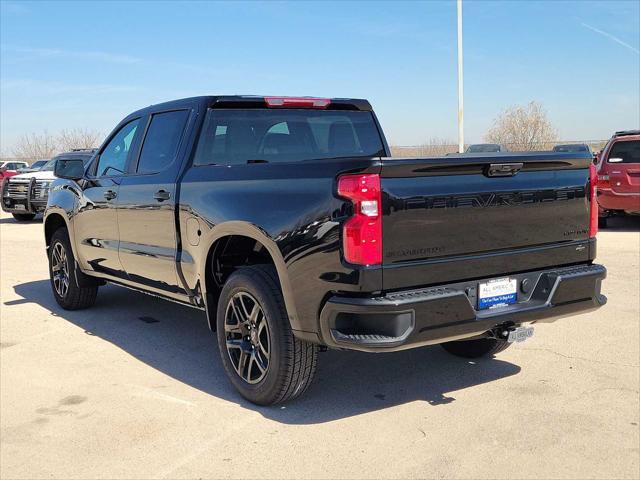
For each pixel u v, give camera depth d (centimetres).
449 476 331
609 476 330
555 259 418
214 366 508
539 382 461
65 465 348
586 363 500
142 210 529
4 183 1803
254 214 402
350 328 360
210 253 454
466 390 448
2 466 348
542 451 357
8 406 429
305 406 423
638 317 627
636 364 496
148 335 596
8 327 628
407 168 351
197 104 503
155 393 449
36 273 939
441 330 362
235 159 508
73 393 451
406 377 477
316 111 552
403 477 331
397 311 345
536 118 3488
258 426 393
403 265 355
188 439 377
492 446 364
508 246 395
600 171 1301
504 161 380
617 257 969
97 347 560
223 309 440
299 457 353
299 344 395
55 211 682
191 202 464
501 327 402
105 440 377
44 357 532
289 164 391
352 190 346
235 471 339
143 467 345
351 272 347
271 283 402
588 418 400
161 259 511
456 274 373
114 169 599
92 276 644
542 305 404
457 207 371
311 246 365
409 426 391
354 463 346
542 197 408
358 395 442
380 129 590
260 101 514
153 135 548
